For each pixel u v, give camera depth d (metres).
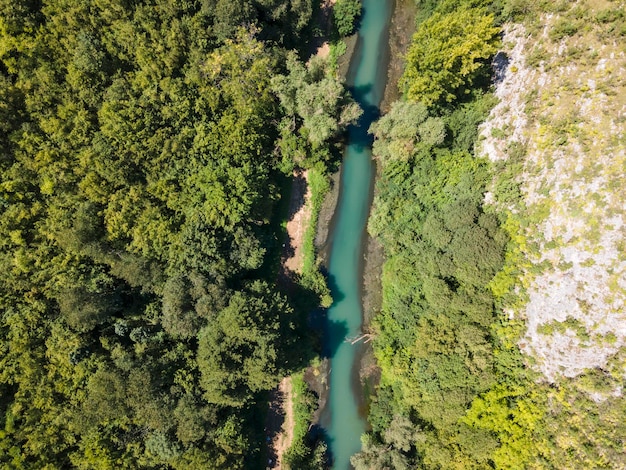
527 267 36.28
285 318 42.06
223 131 40.78
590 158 33.56
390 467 41.34
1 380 35.72
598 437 32.19
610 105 33.09
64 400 36.78
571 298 34.09
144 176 40.44
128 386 35.62
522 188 37.78
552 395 34.94
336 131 44.09
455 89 41.09
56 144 38.81
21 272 37.22
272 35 43.66
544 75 37.00
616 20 33.00
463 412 37.81
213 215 39.31
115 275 38.94
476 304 37.72
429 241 42.75
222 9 38.62
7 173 37.94
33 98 37.88
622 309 31.75
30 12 37.75
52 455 36.00
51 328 37.28
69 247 37.47
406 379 41.59
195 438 36.84
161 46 39.38
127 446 37.50
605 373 32.66
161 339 39.25
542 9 37.34
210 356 36.91
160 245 38.78
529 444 34.81
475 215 39.06
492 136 40.53
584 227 33.34
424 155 42.09
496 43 36.66
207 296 37.84
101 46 39.31
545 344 35.47
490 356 37.16
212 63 39.47
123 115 38.56
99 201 38.84
